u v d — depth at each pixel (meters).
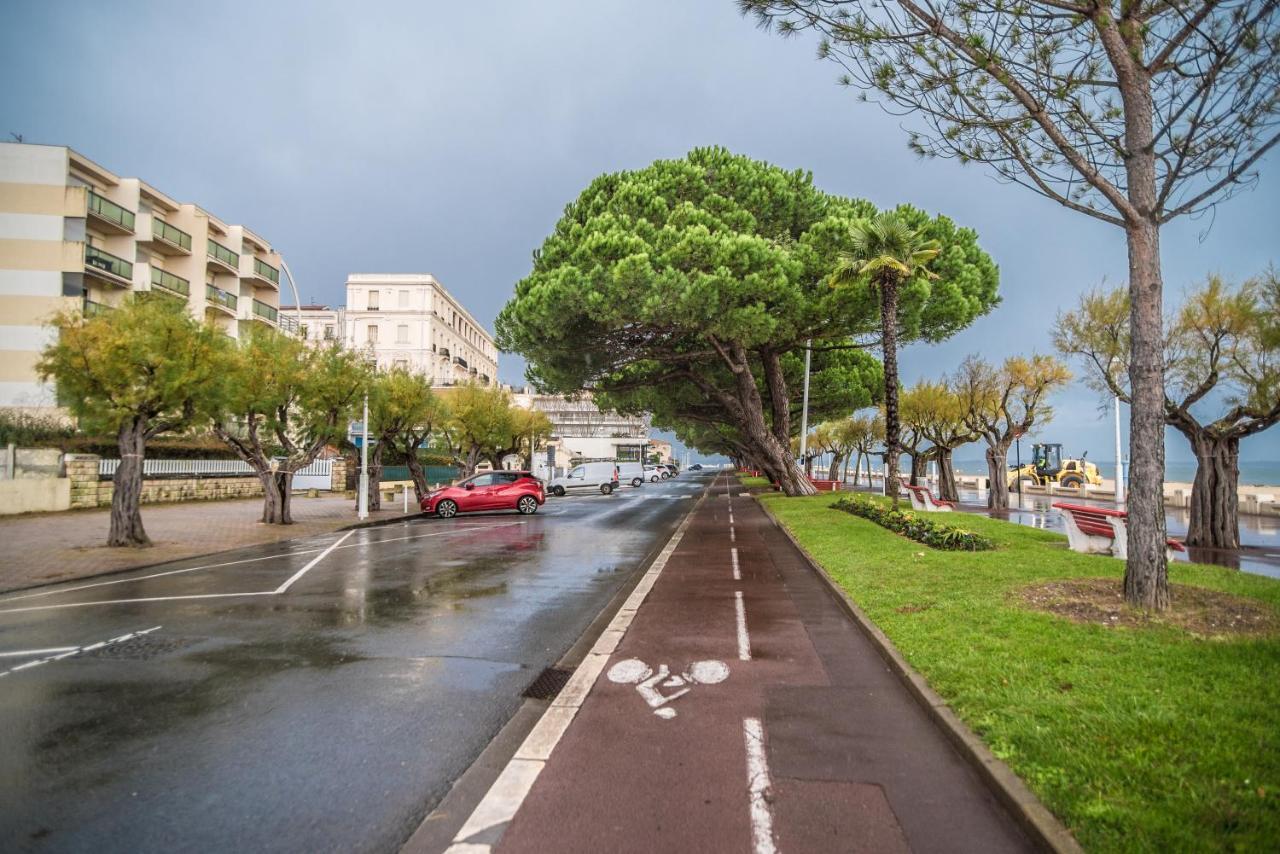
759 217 24.20
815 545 13.23
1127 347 16.95
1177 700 4.34
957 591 7.97
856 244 19.19
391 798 3.76
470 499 26.17
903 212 24.47
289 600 9.59
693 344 26.31
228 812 3.61
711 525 20.58
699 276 19.20
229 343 18.61
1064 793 3.36
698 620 7.88
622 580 11.27
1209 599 6.90
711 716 4.87
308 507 28.59
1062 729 4.02
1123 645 5.56
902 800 3.59
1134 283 6.81
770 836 3.26
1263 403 14.84
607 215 20.77
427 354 62.44
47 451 22.38
